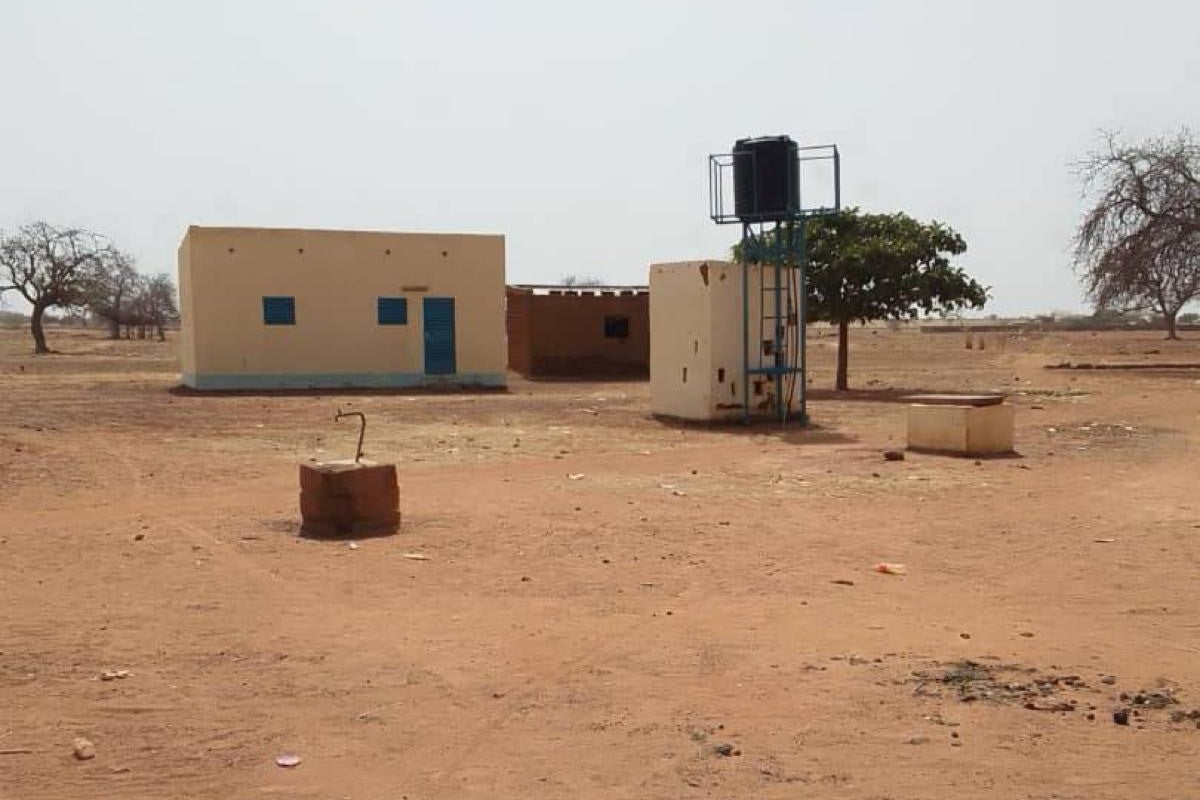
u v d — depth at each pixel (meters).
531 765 5.65
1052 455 18.69
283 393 33.50
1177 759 5.64
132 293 93.31
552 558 10.72
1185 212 41.28
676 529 12.22
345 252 35.69
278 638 7.99
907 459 18.30
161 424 23.50
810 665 7.29
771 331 25.16
